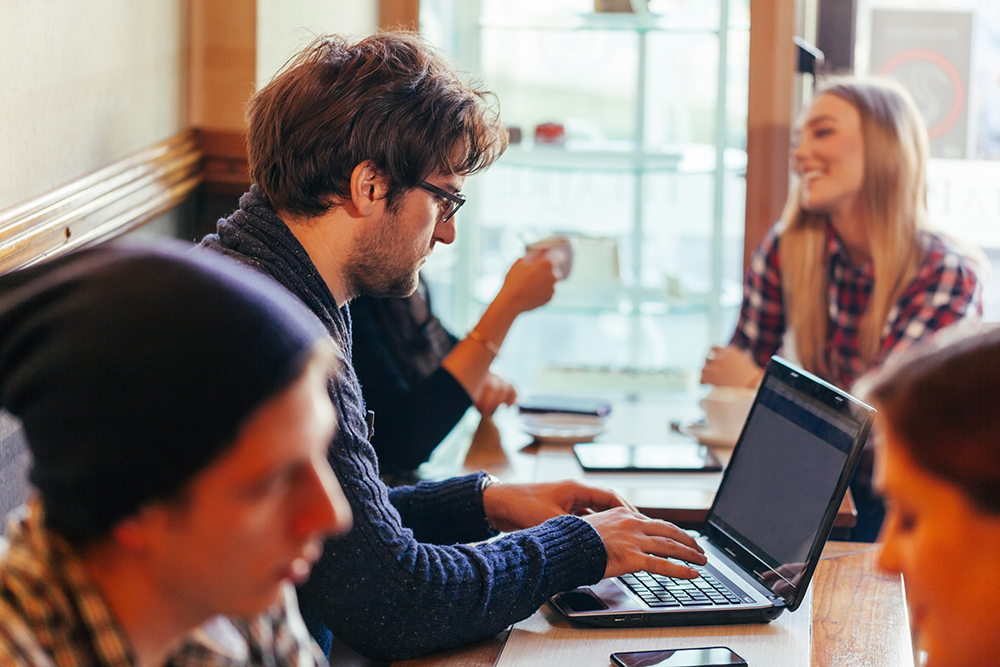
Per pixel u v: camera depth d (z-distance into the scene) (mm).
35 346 506
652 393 2678
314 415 540
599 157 2742
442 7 2762
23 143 1405
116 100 1756
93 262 523
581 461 1771
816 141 2283
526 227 2912
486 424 2078
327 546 1063
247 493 514
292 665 734
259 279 567
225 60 2146
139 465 496
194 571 526
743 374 2121
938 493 590
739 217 2713
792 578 1162
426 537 1398
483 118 1232
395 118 1137
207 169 2188
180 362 493
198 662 657
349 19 2443
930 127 2934
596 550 1179
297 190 1146
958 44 2873
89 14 1630
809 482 1207
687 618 1142
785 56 2535
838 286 2371
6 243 1294
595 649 1087
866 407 1149
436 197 1201
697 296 2787
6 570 547
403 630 1067
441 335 2166
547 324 2998
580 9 2816
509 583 1115
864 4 2869
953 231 2982
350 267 1194
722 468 1735
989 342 607
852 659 1069
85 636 554
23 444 1387
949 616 592
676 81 2787
